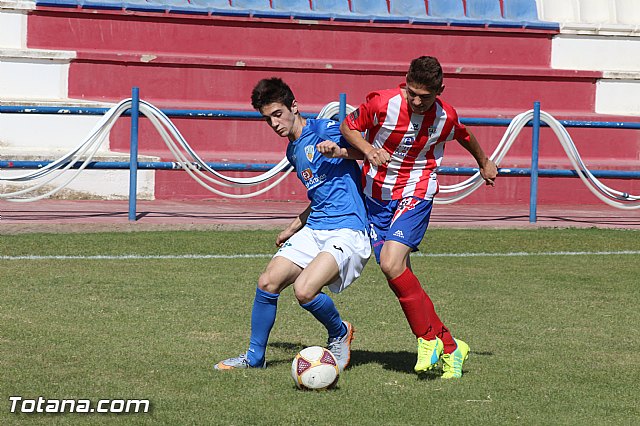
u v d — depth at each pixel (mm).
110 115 26859
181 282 18500
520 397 11414
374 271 20609
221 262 21031
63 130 35312
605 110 40969
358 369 12664
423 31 40000
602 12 43000
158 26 37750
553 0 42688
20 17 36312
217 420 10266
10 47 36188
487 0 42375
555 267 21641
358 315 16172
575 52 41344
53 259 20797
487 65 40594
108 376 11914
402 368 12766
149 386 11516
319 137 12438
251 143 37156
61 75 36219
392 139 12195
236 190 35219
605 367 12969
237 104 37719
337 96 38656
